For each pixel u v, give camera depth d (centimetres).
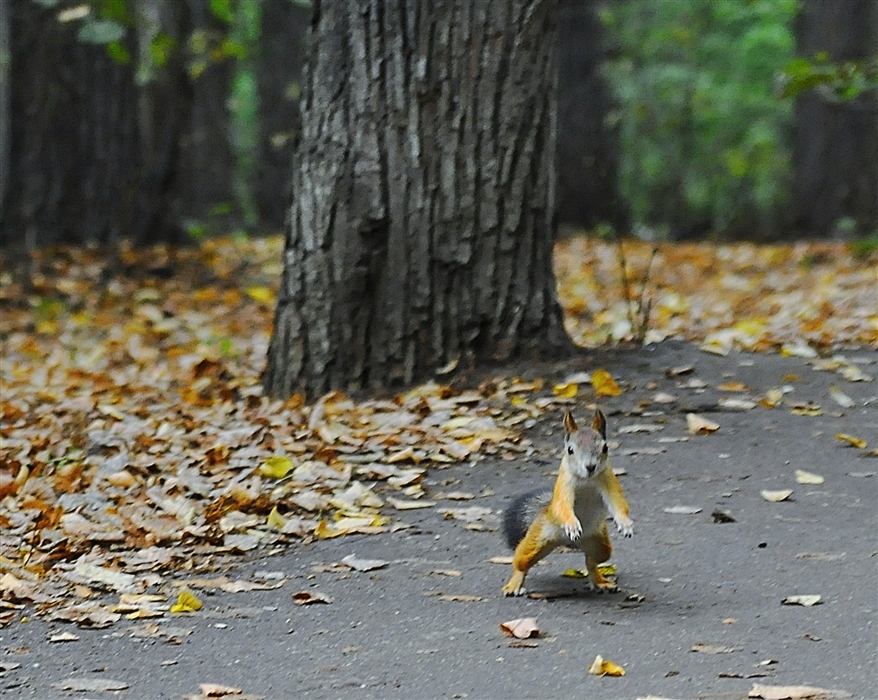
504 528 777
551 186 1207
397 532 878
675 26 3575
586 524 729
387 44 1160
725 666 630
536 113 1183
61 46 2061
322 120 1180
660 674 620
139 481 991
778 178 3528
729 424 1072
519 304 1189
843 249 2200
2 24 2577
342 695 601
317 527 882
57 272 1950
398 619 713
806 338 1317
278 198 3070
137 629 701
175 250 2083
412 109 1162
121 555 830
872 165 2583
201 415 1178
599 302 1781
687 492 940
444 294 1177
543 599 743
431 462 1020
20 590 752
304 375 1194
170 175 2172
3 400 1340
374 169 1166
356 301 1175
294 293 1197
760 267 2114
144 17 2119
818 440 1038
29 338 1716
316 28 1191
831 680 608
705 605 725
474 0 1161
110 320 1770
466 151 1170
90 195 2086
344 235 1172
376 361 1179
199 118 3228
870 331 1356
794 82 1470
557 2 1191
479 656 650
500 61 1167
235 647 672
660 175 3512
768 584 757
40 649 672
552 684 609
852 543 827
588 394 1132
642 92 3453
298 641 680
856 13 2553
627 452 1022
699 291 1889
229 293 1886
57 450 1093
